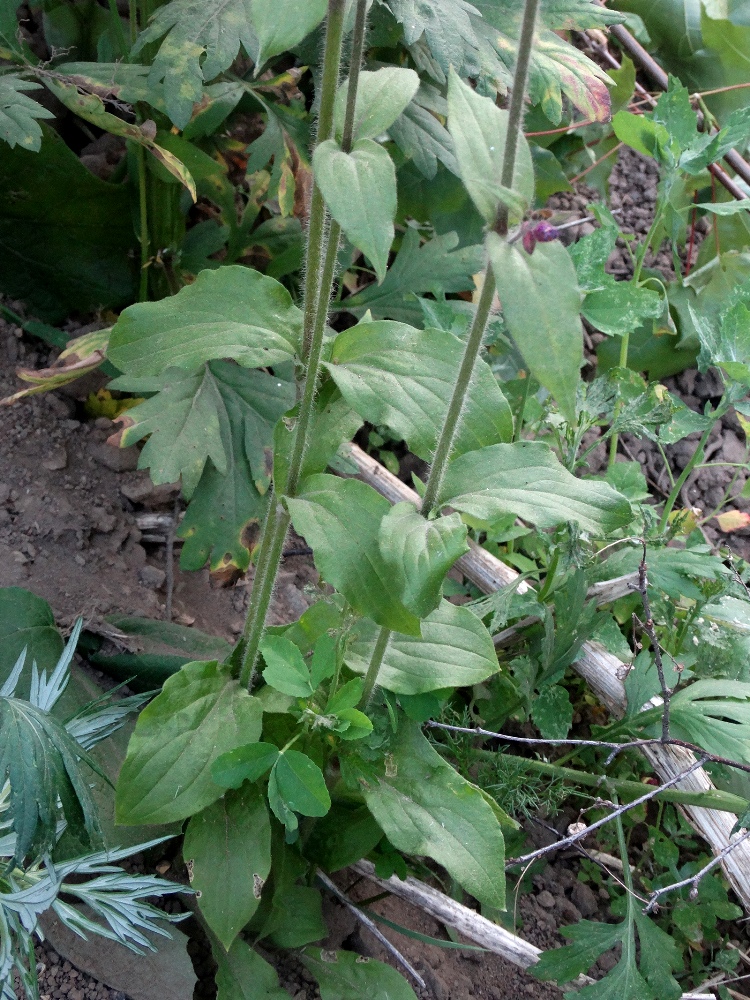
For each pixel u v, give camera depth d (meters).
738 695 0.52
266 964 0.45
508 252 0.29
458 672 0.45
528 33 0.29
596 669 0.57
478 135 0.31
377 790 0.44
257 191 0.65
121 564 0.60
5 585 0.56
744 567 0.59
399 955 0.49
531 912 0.56
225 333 0.40
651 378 0.85
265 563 0.45
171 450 0.56
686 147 0.58
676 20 0.88
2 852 0.41
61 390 0.64
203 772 0.43
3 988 0.37
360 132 0.34
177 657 0.54
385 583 0.39
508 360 0.74
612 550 0.60
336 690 0.44
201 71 0.51
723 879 0.58
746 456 0.66
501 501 0.38
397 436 0.43
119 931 0.40
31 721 0.38
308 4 0.30
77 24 0.68
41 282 0.65
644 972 0.49
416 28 0.51
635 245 0.89
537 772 0.56
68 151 0.59
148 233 0.64
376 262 0.31
